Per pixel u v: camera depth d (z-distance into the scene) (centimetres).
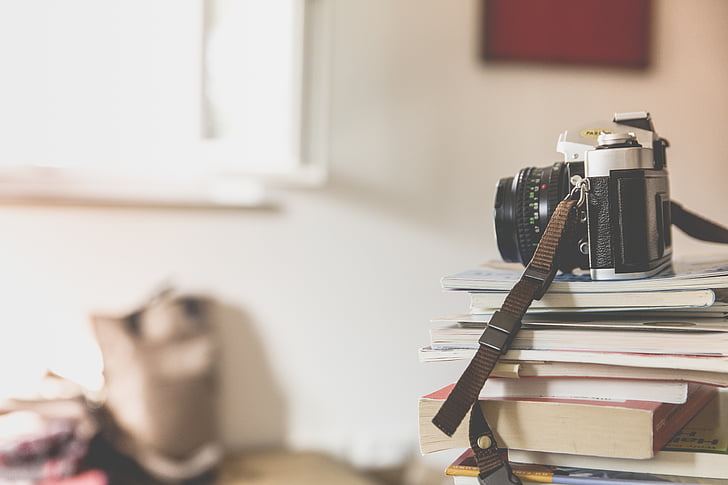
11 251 157
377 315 177
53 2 159
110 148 164
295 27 172
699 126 192
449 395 58
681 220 78
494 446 58
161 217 165
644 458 56
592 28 184
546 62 182
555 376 60
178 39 167
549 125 184
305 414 174
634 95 188
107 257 162
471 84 180
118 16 163
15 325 157
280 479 151
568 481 58
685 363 56
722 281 57
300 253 173
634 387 59
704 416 69
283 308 172
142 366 155
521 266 77
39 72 159
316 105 174
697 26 190
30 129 159
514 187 70
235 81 171
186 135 168
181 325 161
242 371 170
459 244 181
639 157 64
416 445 179
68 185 162
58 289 160
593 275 64
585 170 65
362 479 154
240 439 170
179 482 150
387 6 175
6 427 146
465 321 63
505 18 180
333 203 174
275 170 171
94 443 149
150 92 166
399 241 178
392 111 176
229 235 169
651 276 64
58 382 155
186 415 155
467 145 180
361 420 176
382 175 176
